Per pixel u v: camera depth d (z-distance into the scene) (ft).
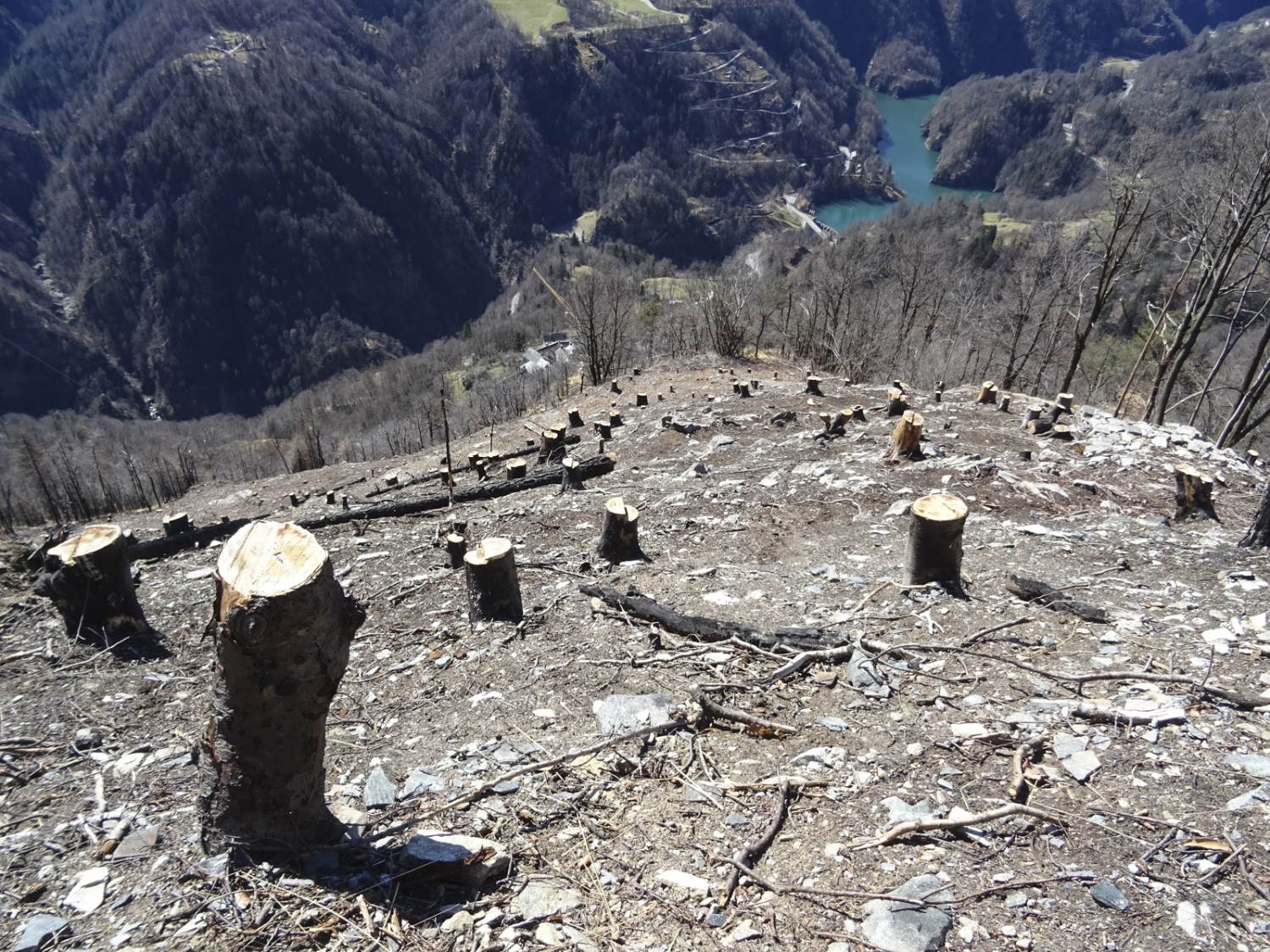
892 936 10.28
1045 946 10.06
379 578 30.71
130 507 114.52
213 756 11.98
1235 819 11.98
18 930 12.09
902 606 21.15
